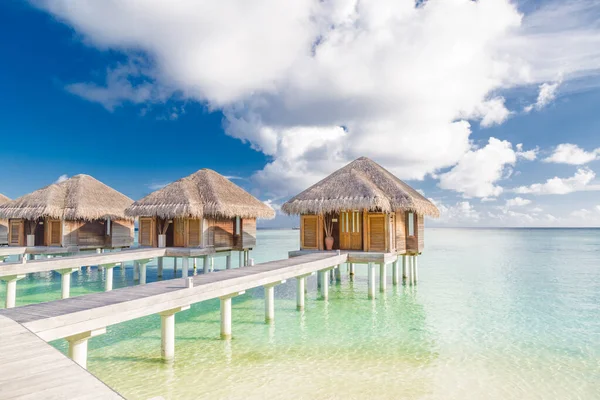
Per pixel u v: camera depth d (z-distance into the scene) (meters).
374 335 9.77
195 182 18.53
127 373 7.16
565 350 8.70
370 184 15.10
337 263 13.90
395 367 7.57
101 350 8.41
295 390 6.46
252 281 9.53
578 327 10.67
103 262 13.36
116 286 17.05
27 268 11.17
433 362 7.87
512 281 19.22
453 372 7.34
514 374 7.26
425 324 10.90
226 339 9.22
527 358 8.14
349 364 7.72
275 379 6.92
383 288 15.67
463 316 11.90
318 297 14.74
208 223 17.06
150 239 17.83
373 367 7.56
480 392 6.47
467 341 9.33
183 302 7.65
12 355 4.05
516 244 56.12
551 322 11.21
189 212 15.95
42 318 5.48
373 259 14.34
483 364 7.79
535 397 6.30
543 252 39.44
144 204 17.28
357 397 6.22
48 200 19.58
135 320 10.96
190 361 7.80
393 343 9.12
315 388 6.55
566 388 6.66
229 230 18.45
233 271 10.51
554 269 24.41
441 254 37.03
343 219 16.27
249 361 7.82
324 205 15.09
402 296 15.11
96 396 3.04
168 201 16.84
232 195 18.56
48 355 4.06
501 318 11.68
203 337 9.38
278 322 10.97
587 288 17.19
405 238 17.78
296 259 13.30
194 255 16.02
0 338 4.67
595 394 6.43
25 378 3.41
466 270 23.89
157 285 8.32
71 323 5.72
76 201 19.94
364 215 15.44
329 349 8.64
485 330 10.34
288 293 15.56
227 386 6.62
